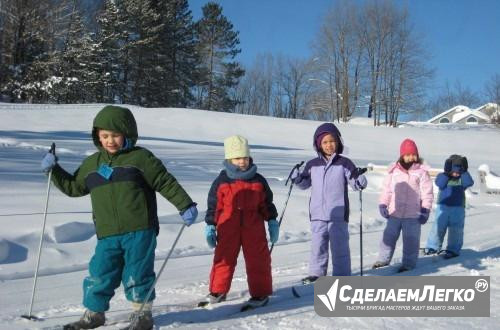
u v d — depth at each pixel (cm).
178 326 352
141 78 5322
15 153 1180
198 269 555
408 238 567
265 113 7675
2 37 4569
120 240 334
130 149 346
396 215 578
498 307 415
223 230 416
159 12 5456
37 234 569
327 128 502
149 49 5244
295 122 3525
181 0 5844
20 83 4509
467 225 915
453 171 648
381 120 5569
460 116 6069
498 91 5706
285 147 2508
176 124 3020
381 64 5441
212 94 6212
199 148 1842
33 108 2998
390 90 5422
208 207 426
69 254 559
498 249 699
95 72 4797
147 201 340
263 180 427
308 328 355
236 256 419
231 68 6291
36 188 766
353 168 493
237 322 365
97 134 346
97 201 337
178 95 5569
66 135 1953
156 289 468
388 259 587
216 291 412
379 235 797
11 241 540
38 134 1847
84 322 334
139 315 333
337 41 5575
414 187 573
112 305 411
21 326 354
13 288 455
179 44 5762
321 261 500
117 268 339
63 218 628
